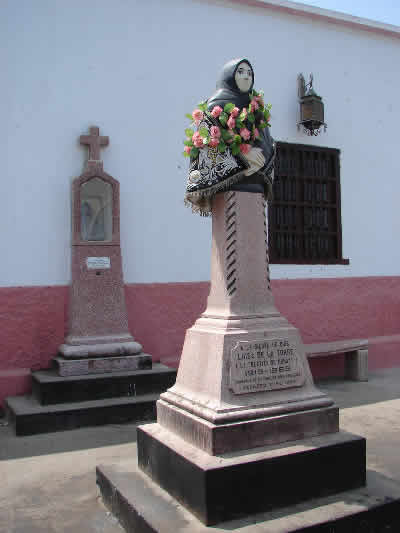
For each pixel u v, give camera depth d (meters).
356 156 8.27
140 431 3.66
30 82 6.24
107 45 6.65
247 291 3.55
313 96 7.59
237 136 3.41
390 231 8.48
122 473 3.58
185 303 6.87
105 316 6.07
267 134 3.79
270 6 7.66
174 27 7.05
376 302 8.23
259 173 3.63
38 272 6.15
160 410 3.67
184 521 2.85
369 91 8.47
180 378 3.66
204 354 3.42
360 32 8.45
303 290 7.64
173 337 6.78
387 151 8.55
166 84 6.96
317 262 7.80
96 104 6.55
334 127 8.11
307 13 7.90
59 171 6.32
